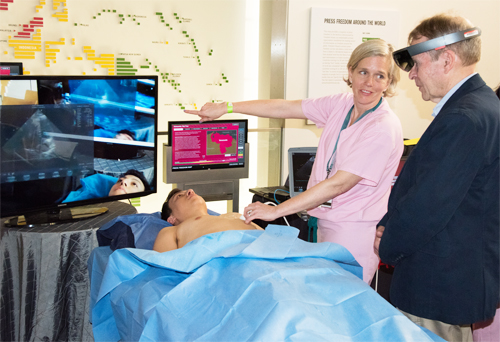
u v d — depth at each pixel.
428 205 1.32
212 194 2.75
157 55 4.86
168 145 2.57
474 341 1.79
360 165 1.74
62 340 2.03
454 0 3.76
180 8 4.87
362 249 1.92
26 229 1.99
